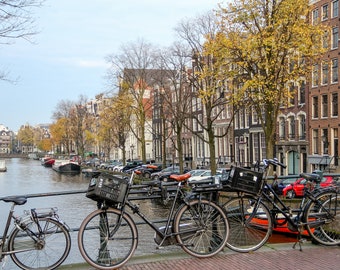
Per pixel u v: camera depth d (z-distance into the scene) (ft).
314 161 112.37
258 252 19.43
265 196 19.94
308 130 115.85
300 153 119.14
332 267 17.30
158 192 19.25
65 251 17.22
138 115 163.84
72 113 281.54
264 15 65.41
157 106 139.03
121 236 17.61
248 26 66.59
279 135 128.26
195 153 179.42
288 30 63.77
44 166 321.52
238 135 148.56
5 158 573.33
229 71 68.13
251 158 139.44
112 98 147.54
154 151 222.28
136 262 18.03
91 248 17.87
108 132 203.72
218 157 154.61
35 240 16.98
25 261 17.01
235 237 19.56
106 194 17.20
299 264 17.72
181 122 112.47
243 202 19.70
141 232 25.84
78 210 73.56
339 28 103.86
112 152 310.65
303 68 69.00
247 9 64.69
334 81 106.32
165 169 128.77
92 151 361.51
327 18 107.96
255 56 65.21
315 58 66.95
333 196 20.74
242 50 63.77
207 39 76.43
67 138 301.63
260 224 19.79
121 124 172.24
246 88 64.95
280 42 63.62
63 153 393.70
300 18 66.18
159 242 18.49
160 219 19.71
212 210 18.93
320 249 19.99
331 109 107.04
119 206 17.85
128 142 277.23
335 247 20.35
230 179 19.21
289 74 65.98
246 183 19.15
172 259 18.47
